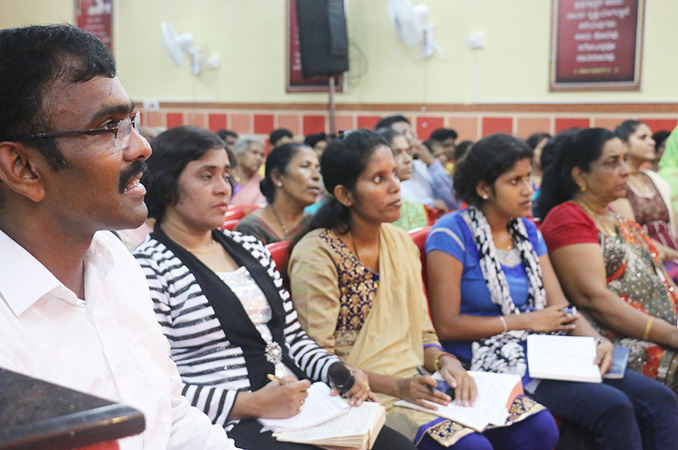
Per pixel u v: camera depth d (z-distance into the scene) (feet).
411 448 5.99
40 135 3.34
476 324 8.09
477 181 8.55
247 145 17.15
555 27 20.75
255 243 6.85
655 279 9.44
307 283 7.18
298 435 5.50
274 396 5.67
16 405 2.00
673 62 19.54
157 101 27.20
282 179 10.94
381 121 16.89
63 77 3.36
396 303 7.59
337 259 7.36
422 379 6.73
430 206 15.65
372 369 7.14
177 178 6.24
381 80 23.21
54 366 3.37
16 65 3.31
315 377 6.39
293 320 6.77
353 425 5.63
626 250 9.43
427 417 6.64
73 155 3.41
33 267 3.41
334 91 23.89
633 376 8.16
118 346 3.70
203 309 5.97
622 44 19.99
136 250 6.06
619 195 9.47
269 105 25.22
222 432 4.42
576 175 9.68
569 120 20.84
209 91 26.23
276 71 24.98
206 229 6.37
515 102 21.40
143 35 27.22
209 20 25.95
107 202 3.54
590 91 20.52
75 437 1.90
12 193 3.51
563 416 7.67
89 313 3.60
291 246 7.80
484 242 8.38
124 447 3.48
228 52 25.76
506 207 8.46
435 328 8.32
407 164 12.37
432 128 22.63
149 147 3.72
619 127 14.32
